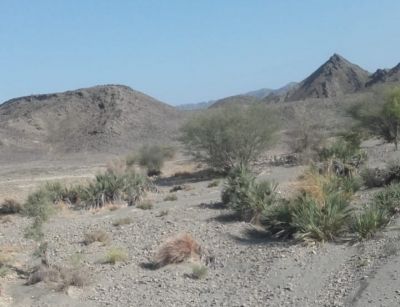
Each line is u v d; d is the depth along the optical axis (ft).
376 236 40.86
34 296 39.06
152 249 48.55
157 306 35.35
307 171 70.95
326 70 490.49
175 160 153.07
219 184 87.10
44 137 285.02
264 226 51.11
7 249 53.42
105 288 39.96
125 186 80.74
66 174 141.08
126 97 323.57
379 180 62.13
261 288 35.55
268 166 100.53
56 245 54.03
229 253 44.57
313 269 36.96
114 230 58.29
